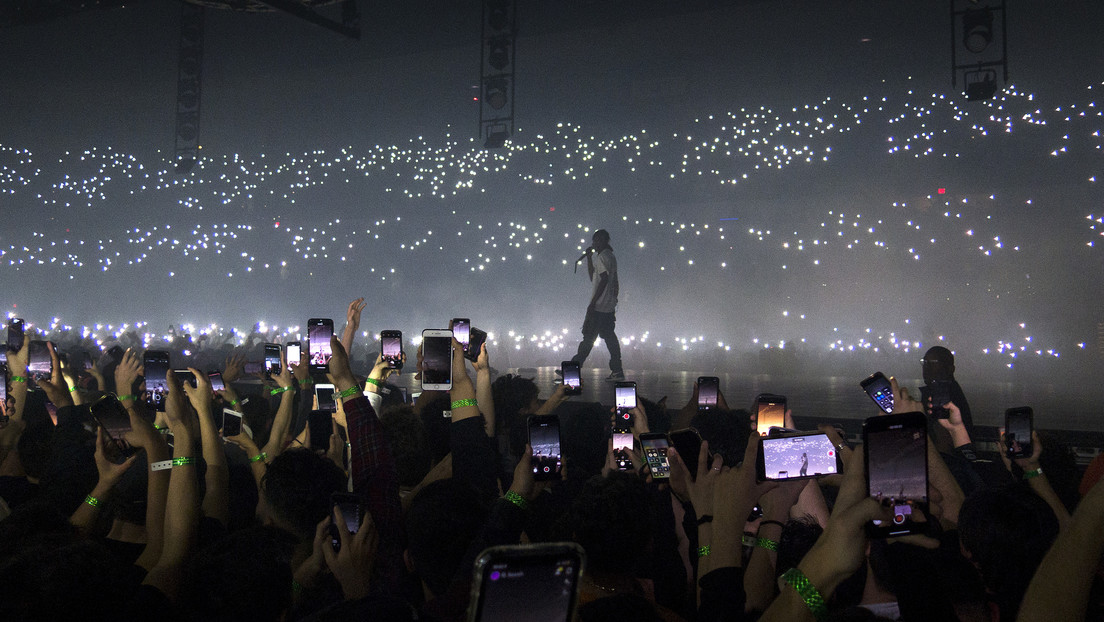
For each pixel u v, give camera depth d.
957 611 2.22
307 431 3.63
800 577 1.39
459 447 2.96
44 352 4.85
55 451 3.27
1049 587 1.35
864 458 1.41
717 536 2.08
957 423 3.75
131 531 2.81
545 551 1.17
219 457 3.00
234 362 4.89
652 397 10.00
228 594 1.90
